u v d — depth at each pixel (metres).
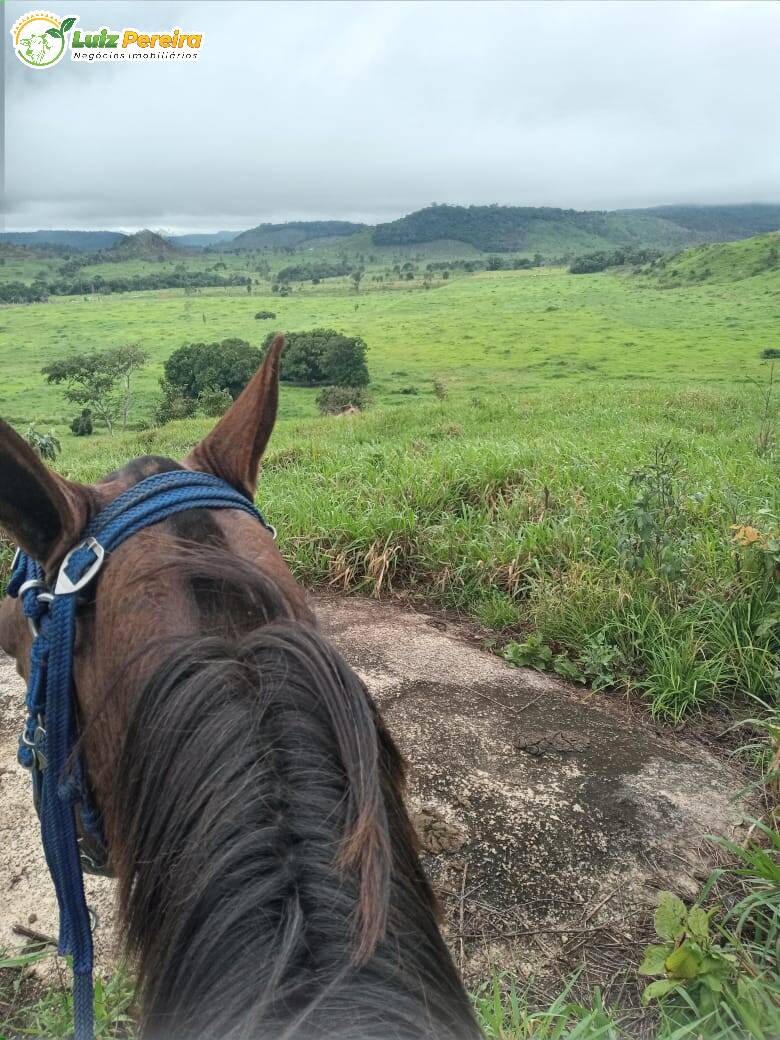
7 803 3.12
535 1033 2.01
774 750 3.15
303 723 0.98
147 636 1.12
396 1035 0.80
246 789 0.92
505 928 2.49
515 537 5.45
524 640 4.53
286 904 0.87
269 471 8.55
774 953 2.24
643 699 3.89
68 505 1.23
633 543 4.57
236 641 1.08
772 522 5.06
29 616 1.27
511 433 11.90
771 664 3.92
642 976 2.31
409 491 6.50
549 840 2.83
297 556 5.61
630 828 2.90
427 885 1.14
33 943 2.48
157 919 0.97
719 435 9.84
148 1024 0.91
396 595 5.29
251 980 0.82
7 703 3.88
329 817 0.93
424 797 3.04
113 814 1.13
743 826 2.93
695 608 4.29
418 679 3.98
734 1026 1.89
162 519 1.27
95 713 1.10
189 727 0.97
